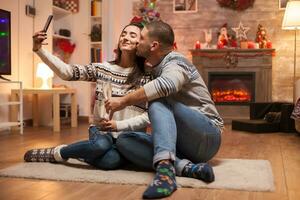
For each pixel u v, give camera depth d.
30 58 5.21
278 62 6.09
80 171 2.14
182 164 1.97
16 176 2.04
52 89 4.66
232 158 2.76
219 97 6.11
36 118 5.27
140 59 2.31
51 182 1.94
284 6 6.03
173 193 1.73
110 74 2.31
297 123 4.31
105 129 2.13
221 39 6.09
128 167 2.26
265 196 1.72
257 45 5.98
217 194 1.73
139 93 1.88
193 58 6.10
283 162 2.64
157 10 6.40
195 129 1.99
